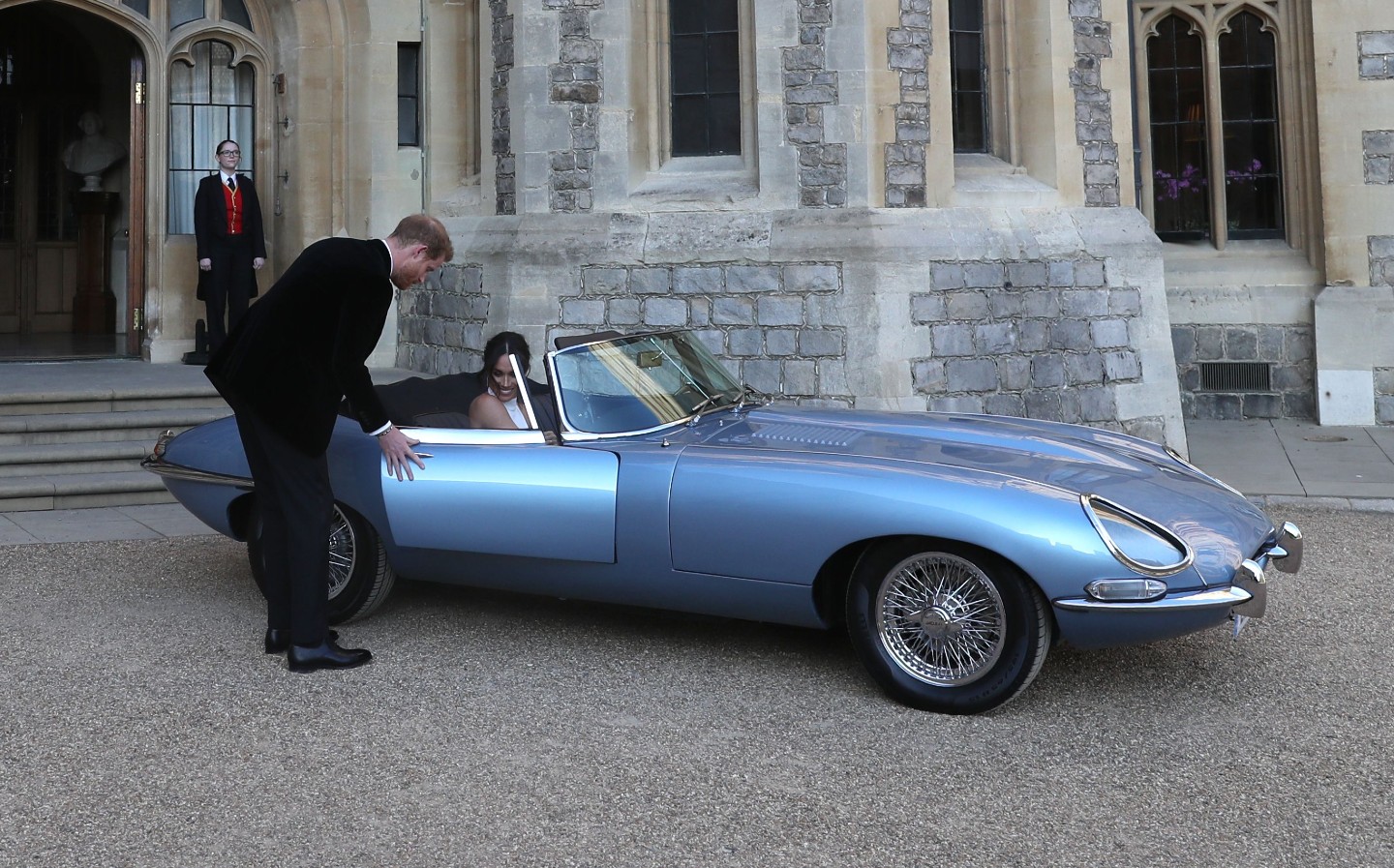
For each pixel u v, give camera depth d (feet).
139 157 35.01
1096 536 12.58
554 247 29.50
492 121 31.78
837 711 13.38
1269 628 16.62
